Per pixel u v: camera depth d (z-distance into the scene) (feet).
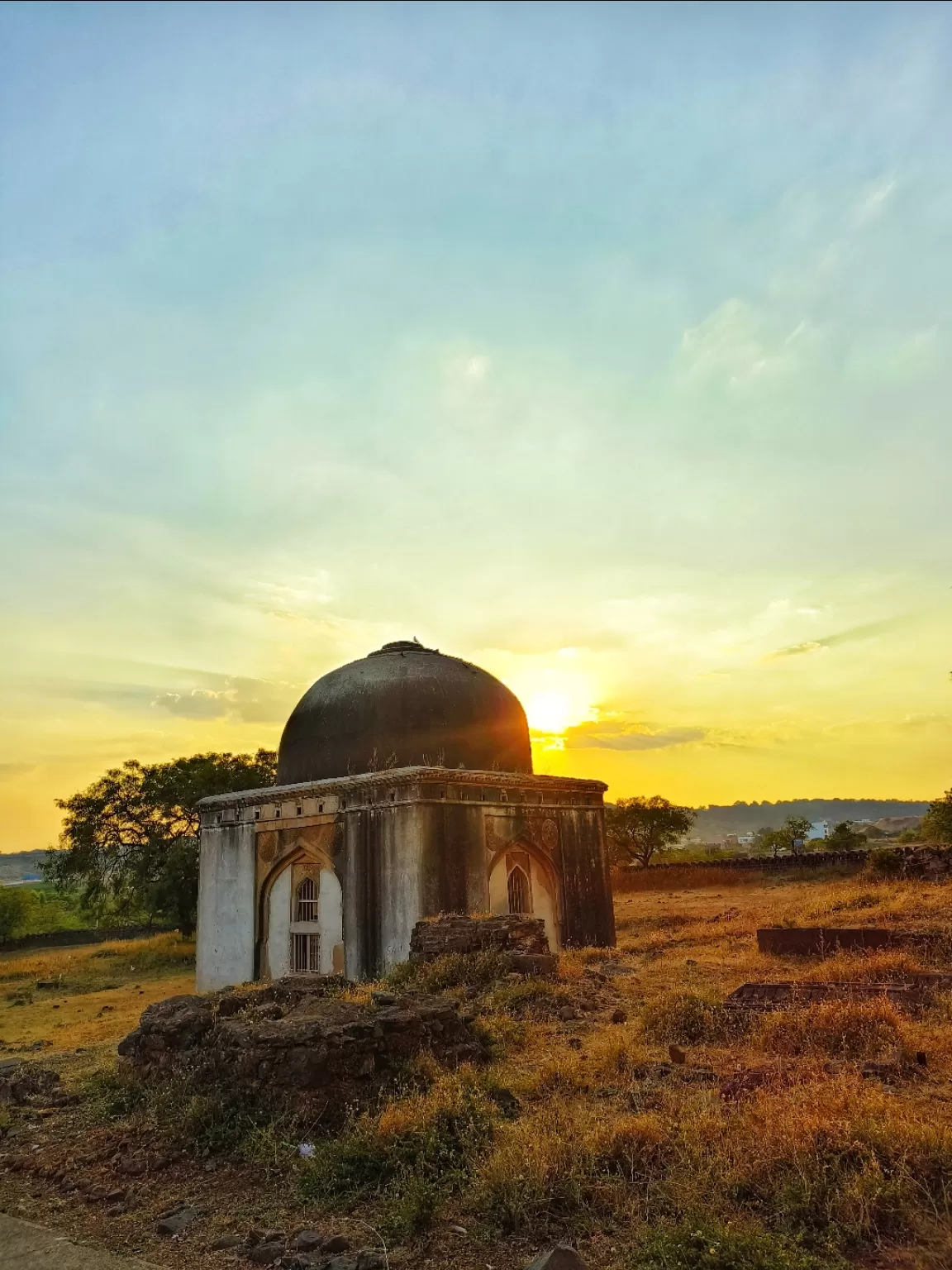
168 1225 20.70
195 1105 26.94
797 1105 22.20
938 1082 25.25
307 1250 18.72
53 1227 21.50
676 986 44.60
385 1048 28.04
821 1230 16.93
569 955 58.44
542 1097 26.86
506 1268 17.30
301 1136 24.71
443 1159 21.83
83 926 192.85
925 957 46.24
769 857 152.05
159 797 124.26
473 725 72.18
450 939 49.24
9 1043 57.57
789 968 47.01
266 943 71.56
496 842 67.67
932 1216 17.02
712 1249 16.10
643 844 204.03
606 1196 19.19
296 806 70.90
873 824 410.52
